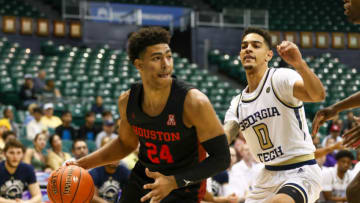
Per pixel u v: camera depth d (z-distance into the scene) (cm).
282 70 330
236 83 1608
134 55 262
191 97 261
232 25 1738
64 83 1286
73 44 1647
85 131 919
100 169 505
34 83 1144
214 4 1916
